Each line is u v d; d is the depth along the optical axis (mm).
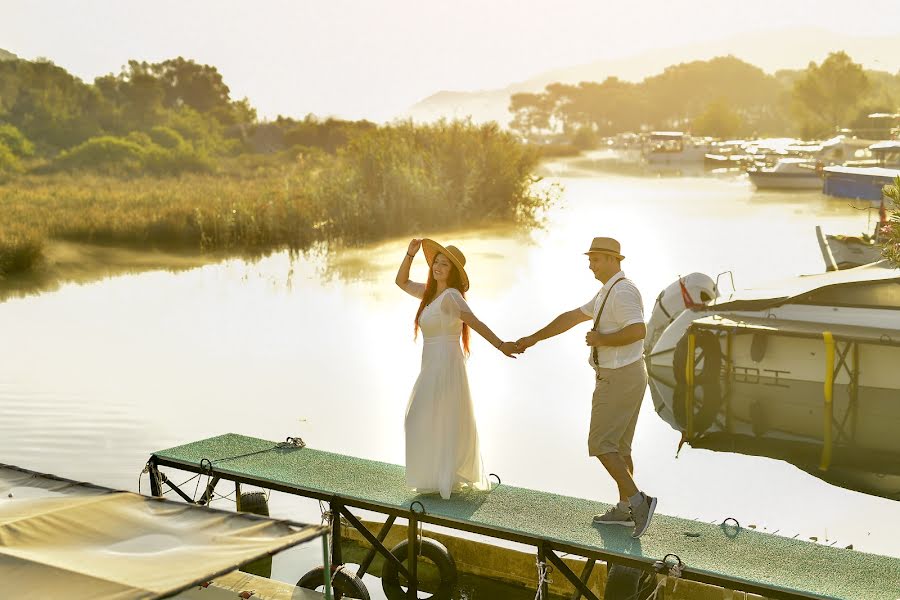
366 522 8828
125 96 100250
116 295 22609
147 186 46750
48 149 78625
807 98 117250
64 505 5184
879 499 10375
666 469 11477
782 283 18547
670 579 6980
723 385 16453
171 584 4242
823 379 16094
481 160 36281
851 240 23766
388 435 11656
